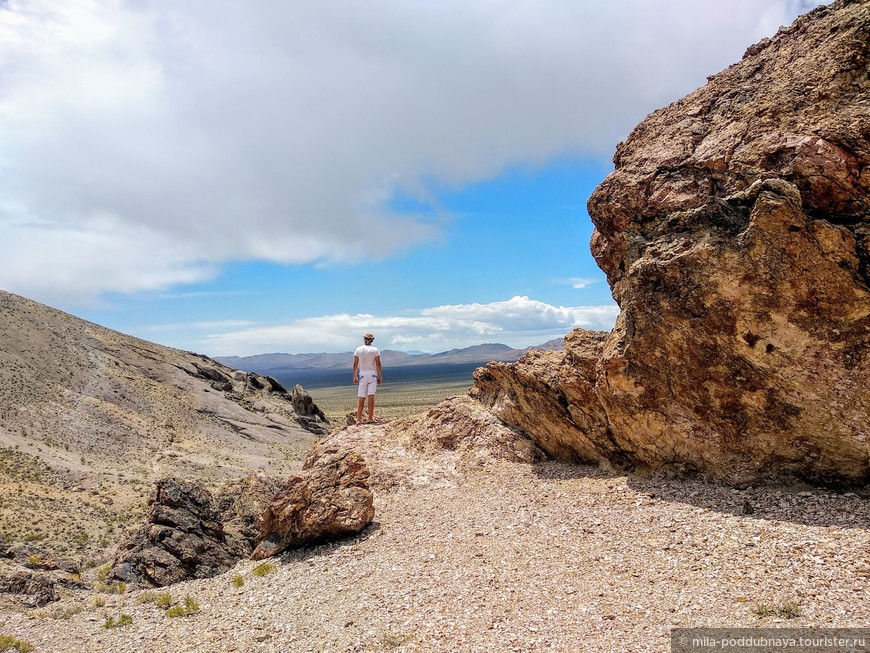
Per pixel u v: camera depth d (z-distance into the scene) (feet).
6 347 224.33
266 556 39.34
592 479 39.22
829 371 27.86
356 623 24.64
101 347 272.51
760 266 28.58
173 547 40.96
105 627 30.58
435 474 45.42
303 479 40.06
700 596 22.17
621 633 20.17
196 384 278.26
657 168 37.73
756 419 30.96
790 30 36.11
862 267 26.63
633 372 34.63
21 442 160.97
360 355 59.88
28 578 39.63
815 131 29.25
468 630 22.21
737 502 30.19
